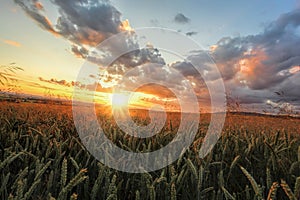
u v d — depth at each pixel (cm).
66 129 335
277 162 192
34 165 171
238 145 271
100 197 146
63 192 117
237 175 205
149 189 138
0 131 264
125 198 164
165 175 176
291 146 257
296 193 116
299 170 184
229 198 139
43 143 222
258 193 123
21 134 271
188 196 159
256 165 215
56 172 151
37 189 137
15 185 130
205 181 167
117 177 170
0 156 206
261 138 293
